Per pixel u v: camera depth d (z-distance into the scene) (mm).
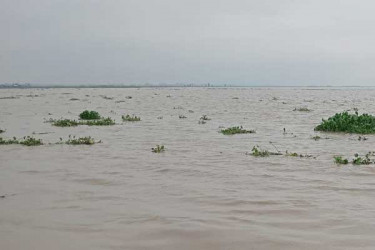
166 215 6922
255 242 5703
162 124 23641
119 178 9812
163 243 5711
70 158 12570
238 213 7035
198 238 5879
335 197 8008
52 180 9602
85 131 20078
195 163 11711
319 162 11727
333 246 5512
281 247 5520
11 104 44906
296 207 7348
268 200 7812
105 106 42156
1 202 7789
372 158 12312
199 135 18438
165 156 12922
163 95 79812
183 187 8906
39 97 66000
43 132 19656
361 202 7641
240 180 9539
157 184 9203
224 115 30016
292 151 13773
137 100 56906
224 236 5941
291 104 45031
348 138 17156
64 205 7574
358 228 6215
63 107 40125
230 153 13438
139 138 17438
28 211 7207
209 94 86688
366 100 55406
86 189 8781
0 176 10023
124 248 5531
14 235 6047
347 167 10992
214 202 7711
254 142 16047
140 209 7289
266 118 27234
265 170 10695
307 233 6035
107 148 14633
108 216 6898
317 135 18172
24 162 11898
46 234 6078
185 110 35906
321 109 35938
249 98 63312
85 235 6023
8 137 17734
